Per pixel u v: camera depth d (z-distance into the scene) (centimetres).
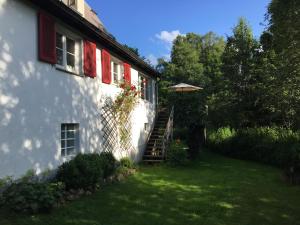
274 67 2286
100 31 1185
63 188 895
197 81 3931
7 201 725
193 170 1543
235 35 2783
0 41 765
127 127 1570
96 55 1258
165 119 2238
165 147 1798
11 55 798
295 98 2088
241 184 1214
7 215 705
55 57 968
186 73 4066
